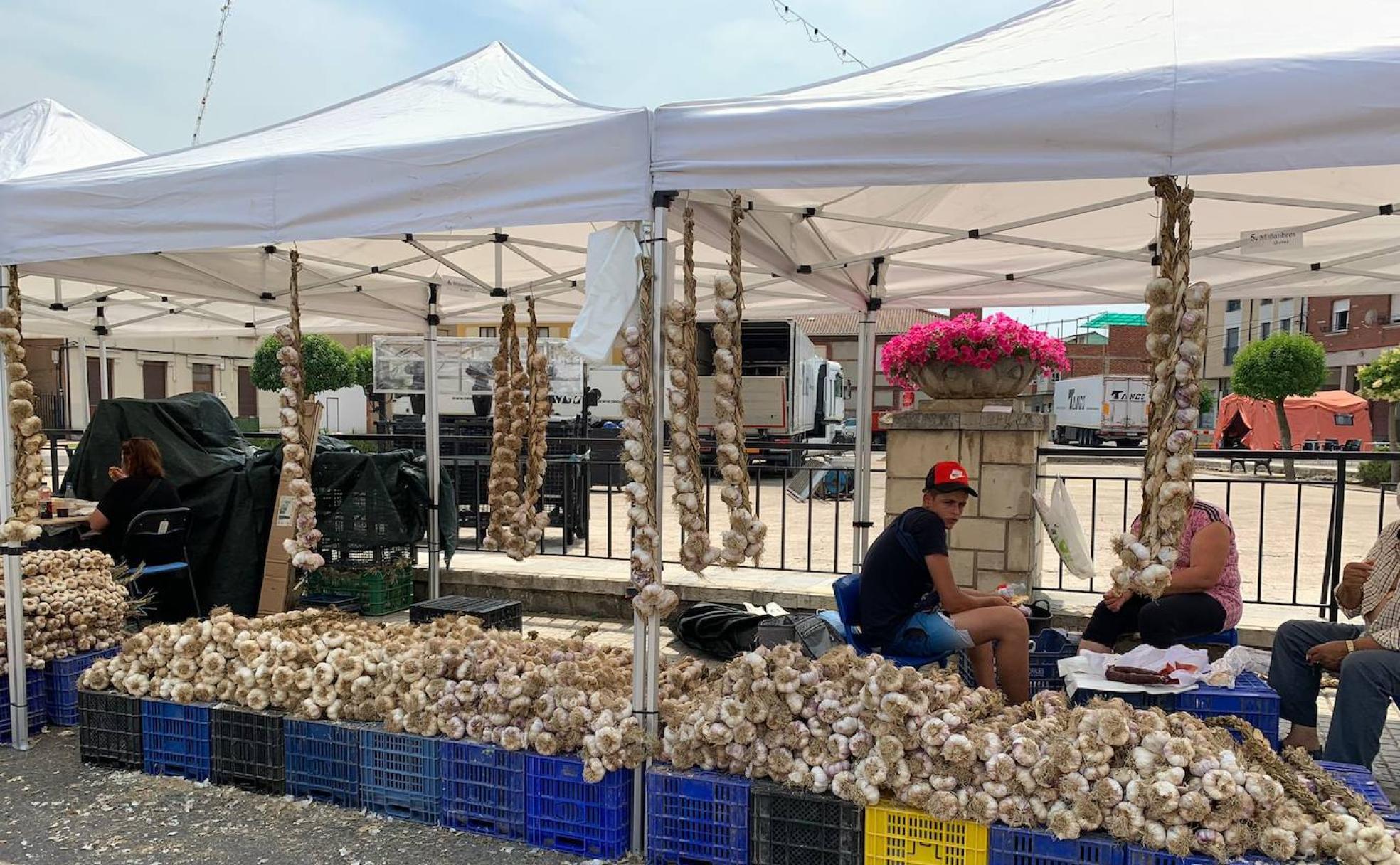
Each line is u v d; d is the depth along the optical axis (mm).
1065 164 2594
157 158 3904
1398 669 3186
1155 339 2625
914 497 5523
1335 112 2377
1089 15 3121
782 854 2824
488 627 5133
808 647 3799
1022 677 3689
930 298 6145
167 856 3127
